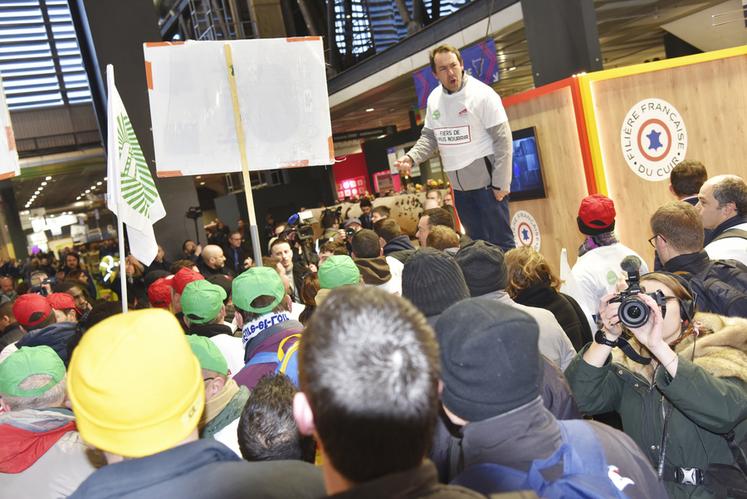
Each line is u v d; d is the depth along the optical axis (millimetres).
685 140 5121
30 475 1928
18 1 19406
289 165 3883
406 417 825
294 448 1759
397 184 21828
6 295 9625
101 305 3605
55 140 21391
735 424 1643
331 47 22438
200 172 3773
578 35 5867
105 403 1121
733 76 5238
